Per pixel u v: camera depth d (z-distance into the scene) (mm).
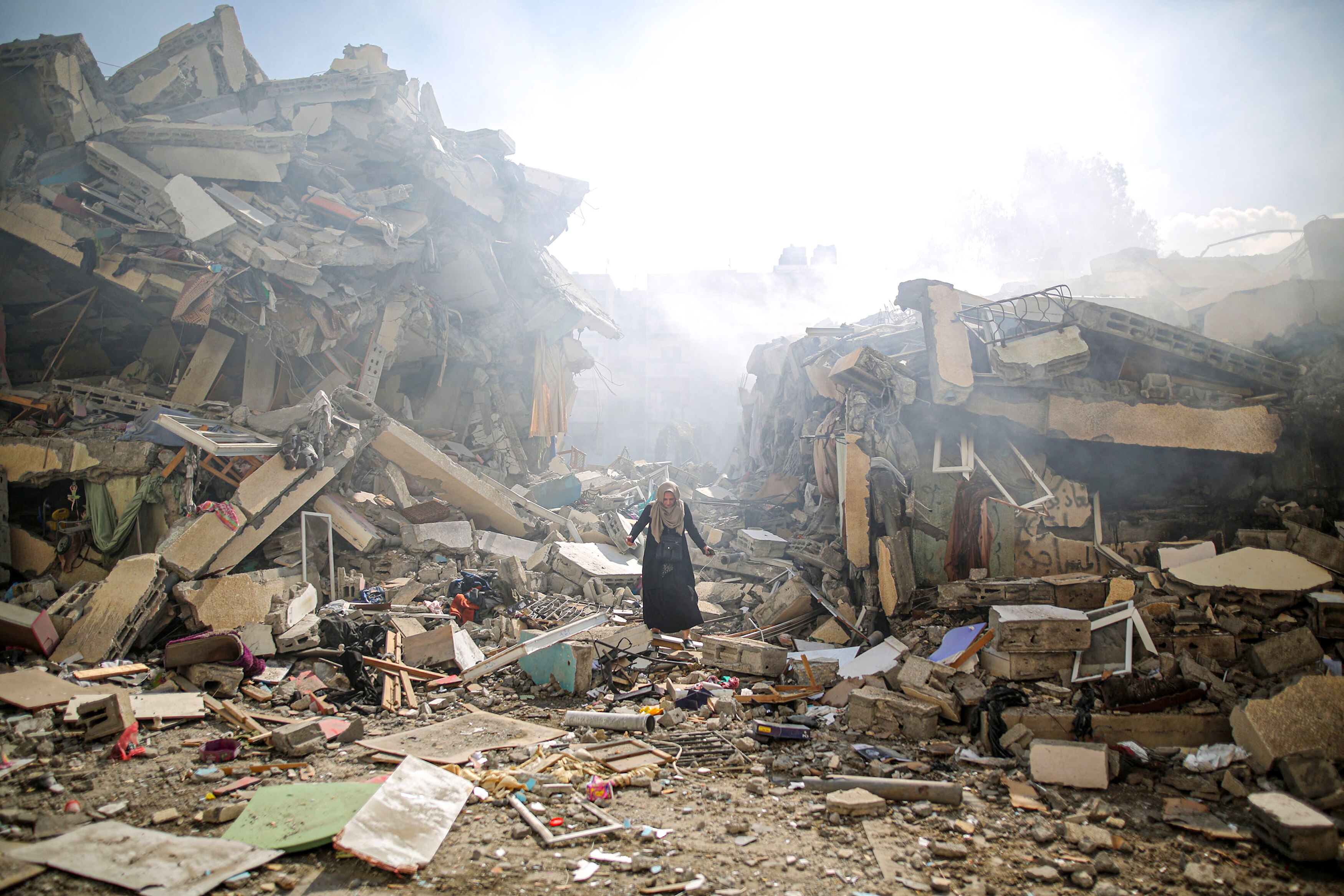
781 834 4055
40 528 9469
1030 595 6957
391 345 14906
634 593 10625
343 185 14852
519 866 3627
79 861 3535
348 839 3689
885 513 7984
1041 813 4344
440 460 11570
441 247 16844
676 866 3645
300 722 5676
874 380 8141
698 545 7805
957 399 7840
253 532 8891
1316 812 3928
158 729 5605
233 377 13648
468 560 11023
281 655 7480
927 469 8273
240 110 15039
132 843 3727
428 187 16688
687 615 7629
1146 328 8039
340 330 13336
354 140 15516
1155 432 7902
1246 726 4871
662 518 7715
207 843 3729
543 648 7035
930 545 8117
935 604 7672
